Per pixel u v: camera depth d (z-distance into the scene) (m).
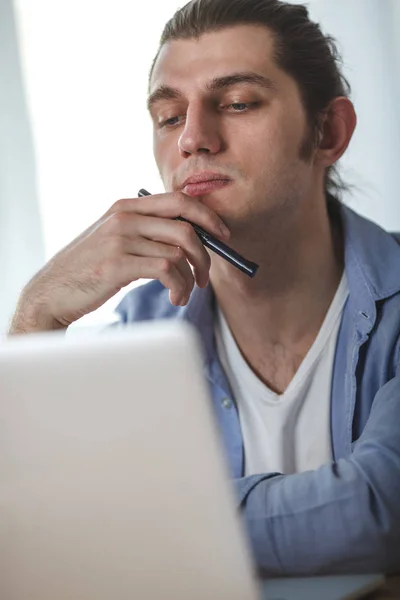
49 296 1.18
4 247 2.62
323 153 1.38
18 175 2.63
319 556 0.88
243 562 0.60
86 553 0.61
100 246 1.15
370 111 2.46
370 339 1.30
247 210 1.22
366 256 1.33
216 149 1.21
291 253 1.32
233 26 1.24
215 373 1.36
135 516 0.60
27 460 0.60
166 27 1.30
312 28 1.36
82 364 0.58
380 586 0.80
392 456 0.93
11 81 2.63
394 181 2.45
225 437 1.35
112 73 2.61
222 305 1.39
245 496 0.92
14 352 0.59
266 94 1.23
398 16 2.43
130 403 0.58
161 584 0.61
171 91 1.24
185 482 0.59
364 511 0.88
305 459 1.32
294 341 1.37
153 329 0.58
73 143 2.63
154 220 1.14
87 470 0.60
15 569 0.63
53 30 2.62
